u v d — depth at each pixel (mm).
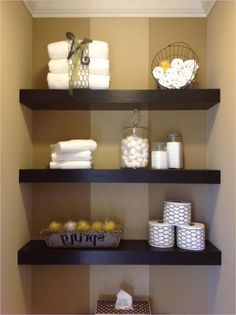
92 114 1622
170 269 1612
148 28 1622
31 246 1478
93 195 1621
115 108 1594
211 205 1544
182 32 1611
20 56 1423
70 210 1619
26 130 1515
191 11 1606
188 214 1463
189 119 1614
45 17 1623
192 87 1600
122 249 1425
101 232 1429
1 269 1205
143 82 1616
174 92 1395
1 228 1205
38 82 1619
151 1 1578
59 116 1624
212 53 1521
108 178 1390
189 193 1621
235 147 1217
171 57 1613
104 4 1589
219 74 1410
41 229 1552
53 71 1410
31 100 1395
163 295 1605
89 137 1622
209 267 1586
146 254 1394
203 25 1622
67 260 1395
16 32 1368
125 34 1618
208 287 1595
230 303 1262
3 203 1226
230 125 1270
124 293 1500
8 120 1275
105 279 1612
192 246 1414
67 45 1398
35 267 1611
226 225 1315
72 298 1606
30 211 1595
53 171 1391
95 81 1396
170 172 1394
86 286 1611
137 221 1617
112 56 1620
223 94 1354
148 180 1394
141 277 1610
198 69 1538
